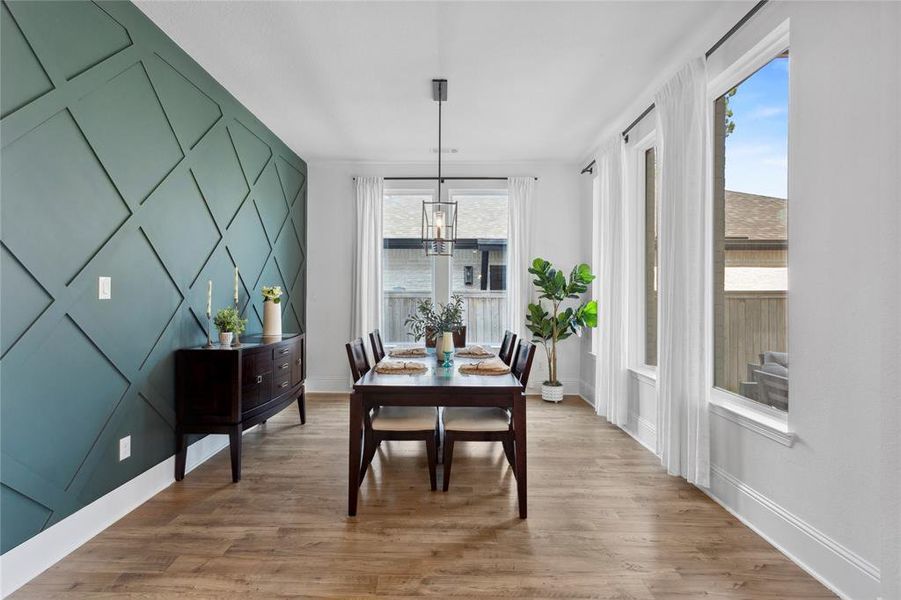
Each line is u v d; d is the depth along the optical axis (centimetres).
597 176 474
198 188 317
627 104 380
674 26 270
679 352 287
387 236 562
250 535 228
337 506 260
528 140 472
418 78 336
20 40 187
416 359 355
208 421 293
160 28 272
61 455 208
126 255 248
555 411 471
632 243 407
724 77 272
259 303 420
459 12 258
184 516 247
